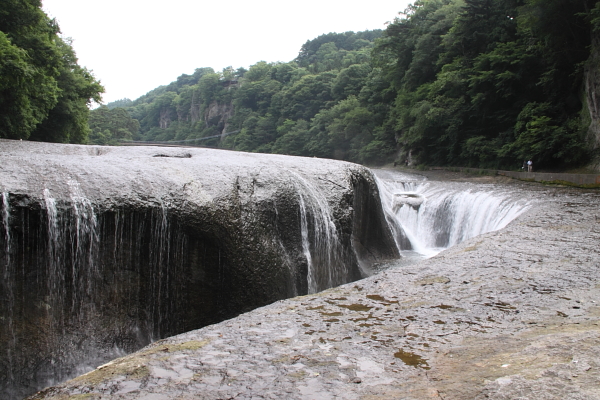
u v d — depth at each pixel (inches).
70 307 328.2
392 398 122.0
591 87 930.1
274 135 3998.5
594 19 858.1
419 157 1690.5
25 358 306.7
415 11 1927.9
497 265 297.3
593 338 147.0
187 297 370.9
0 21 942.4
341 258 508.7
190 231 367.6
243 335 188.1
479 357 147.3
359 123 2364.7
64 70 1257.4
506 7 1273.4
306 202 475.8
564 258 307.7
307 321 205.2
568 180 825.5
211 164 464.8
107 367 161.6
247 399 127.9
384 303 230.8
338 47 5925.2
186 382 141.6
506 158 1179.9
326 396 127.3
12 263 307.9
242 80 5708.7
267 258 408.2
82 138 1547.7
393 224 696.4
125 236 348.2
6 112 942.4
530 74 1187.3
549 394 110.2
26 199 313.4
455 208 754.8
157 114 7490.2
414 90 1769.2
